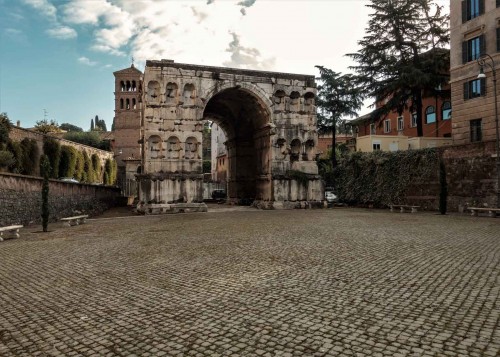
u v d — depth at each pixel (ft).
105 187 157.17
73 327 25.84
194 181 134.21
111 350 22.20
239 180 174.81
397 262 42.65
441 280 34.78
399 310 27.12
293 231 71.15
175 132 135.23
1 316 28.43
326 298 30.27
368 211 129.80
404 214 113.91
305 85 152.56
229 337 23.38
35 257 51.34
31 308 30.07
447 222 86.89
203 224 86.99
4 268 44.91
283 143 148.97
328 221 90.79
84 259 48.62
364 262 42.98
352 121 193.47
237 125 173.06
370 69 173.58
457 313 26.25
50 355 21.80
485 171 111.75
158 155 134.10
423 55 170.71
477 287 32.32
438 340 22.06
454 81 144.25
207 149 424.46
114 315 27.86
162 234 70.79
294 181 147.84
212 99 162.50
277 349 21.52
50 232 80.64
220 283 35.53
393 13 164.45
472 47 138.41
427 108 197.47
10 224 88.69
